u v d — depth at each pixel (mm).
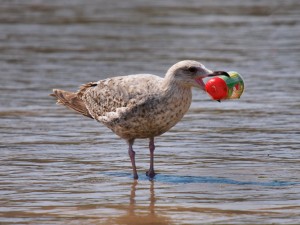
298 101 19422
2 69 24047
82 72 23359
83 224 10422
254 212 10914
